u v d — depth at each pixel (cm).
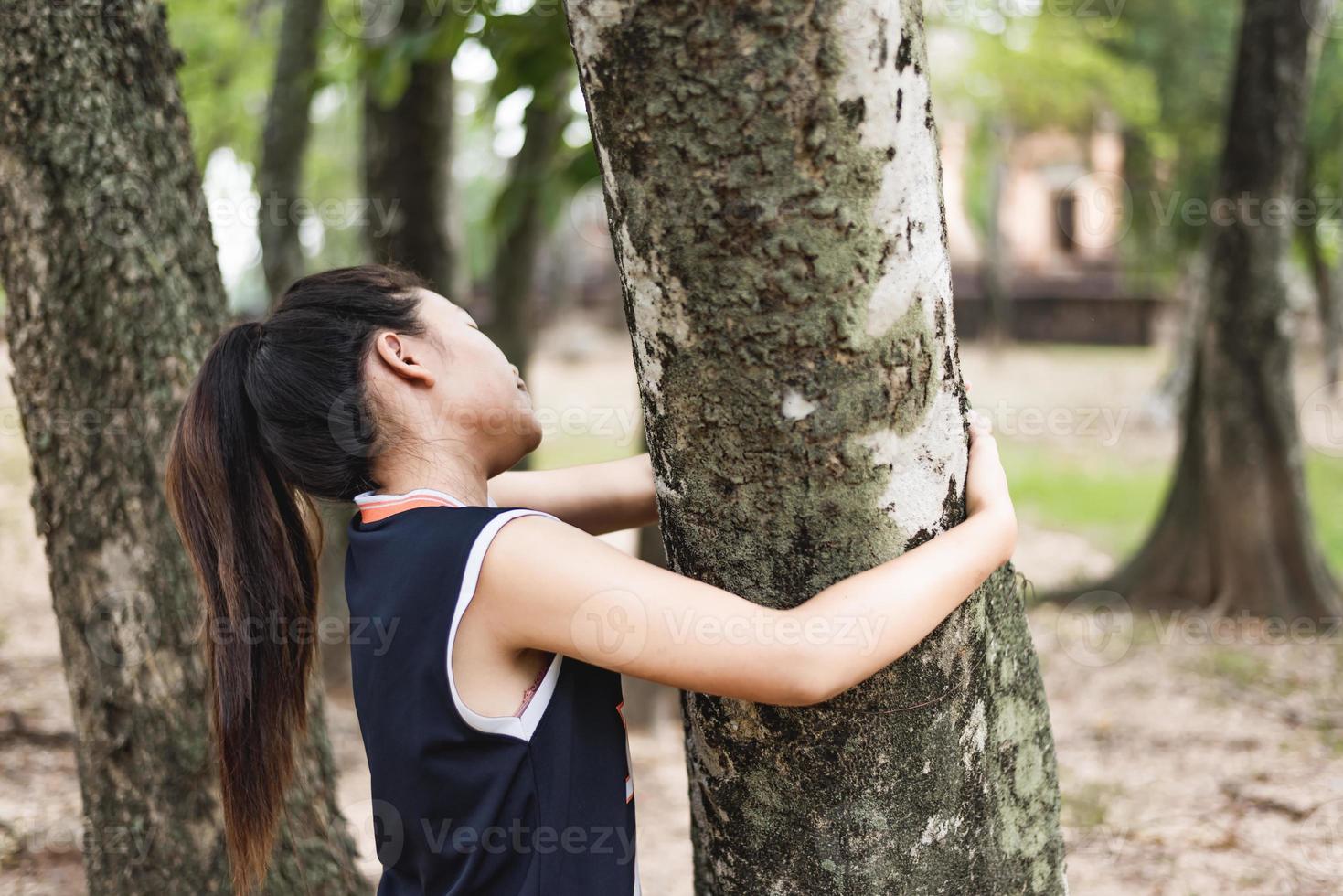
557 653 112
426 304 125
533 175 358
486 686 108
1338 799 363
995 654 130
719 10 97
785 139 100
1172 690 509
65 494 198
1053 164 1733
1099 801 376
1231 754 421
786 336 105
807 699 102
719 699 121
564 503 143
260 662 131
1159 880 303
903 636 104
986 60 865
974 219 1791
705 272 105
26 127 188
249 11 696
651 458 122
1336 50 861
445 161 486
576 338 1992
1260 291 622
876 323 106
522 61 311
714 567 116
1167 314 1842
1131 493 984
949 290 116
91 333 193
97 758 204
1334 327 1189
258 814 134
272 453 127
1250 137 617
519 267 517
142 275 195
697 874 138
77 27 188
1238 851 322
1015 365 1650
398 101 469
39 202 190
